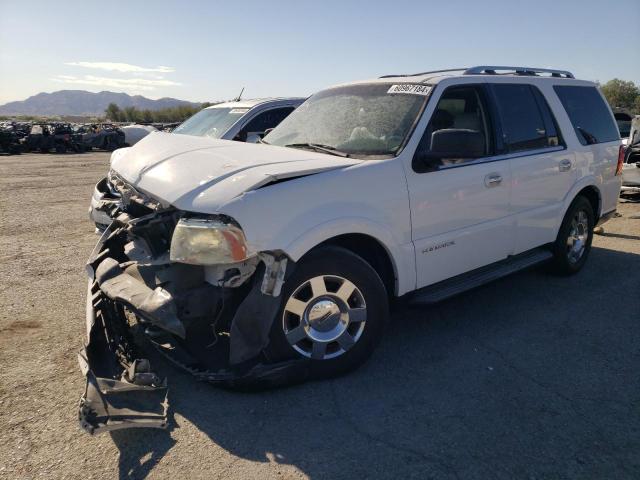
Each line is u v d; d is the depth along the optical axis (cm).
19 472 257
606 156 557
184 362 325
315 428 291
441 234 384
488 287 520
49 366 360
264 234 294
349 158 360
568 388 334
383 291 345
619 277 549
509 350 386
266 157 349
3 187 1303
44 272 572
